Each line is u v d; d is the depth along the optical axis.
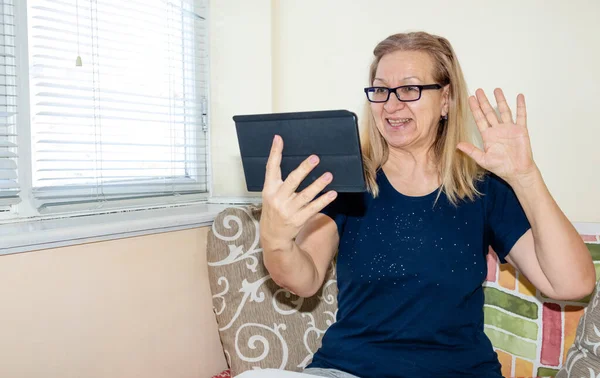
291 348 1.58
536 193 1.16
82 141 1.52
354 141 0.97
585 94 1.66
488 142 1.15
